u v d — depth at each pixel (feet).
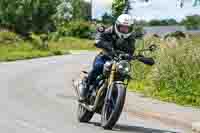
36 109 41.50
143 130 33.94
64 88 61.31
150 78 56.95
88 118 35.58
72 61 134.41
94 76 33.71
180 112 41.68
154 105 45.73
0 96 49.60
